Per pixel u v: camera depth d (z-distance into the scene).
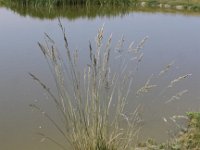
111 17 22.30
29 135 6.95
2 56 12.38
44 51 4.79
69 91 7.58
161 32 17.58
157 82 10.09
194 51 14.11
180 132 6.88
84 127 4.73
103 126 4.74
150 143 6.44
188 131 6.82
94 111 4.72
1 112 7.88
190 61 12.66
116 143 4.79
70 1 26.91
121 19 21.33
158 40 15.75
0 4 26.95
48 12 24.06
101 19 21.22
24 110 8.00
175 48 14.51
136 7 27.61
